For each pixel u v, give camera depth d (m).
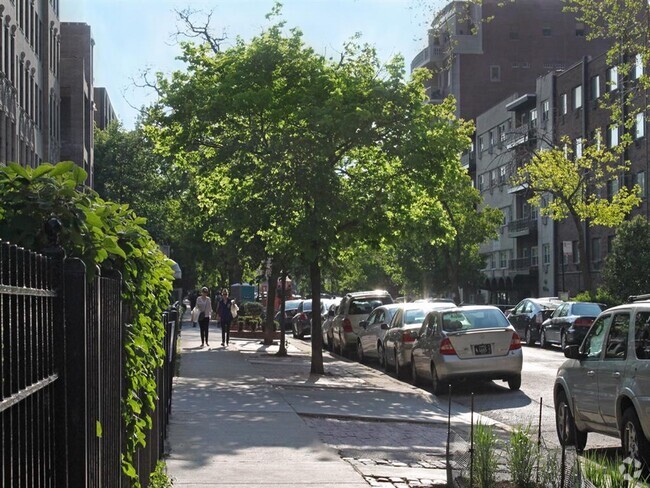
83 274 3.95
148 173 64.69
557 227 65.69
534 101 69.88
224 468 9.92
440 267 63.88
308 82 22.95
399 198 22.92
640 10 26.27
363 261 67.25
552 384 21.31
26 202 4.23
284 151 22.11
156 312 7.04
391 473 9.97
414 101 22.80
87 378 4.06
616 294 43.97
